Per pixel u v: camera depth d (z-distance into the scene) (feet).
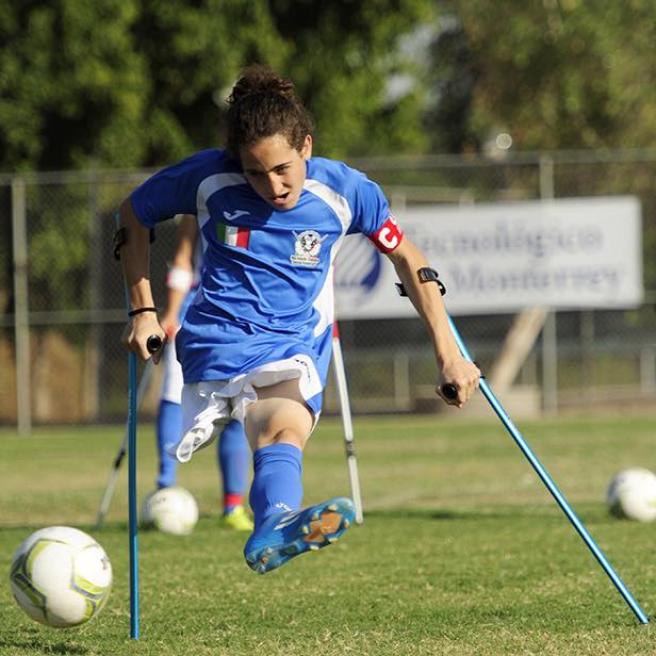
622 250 200.03
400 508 107.34
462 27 298.35
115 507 114.52
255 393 50.06
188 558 79.20
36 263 219.20
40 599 49.42
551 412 216.13
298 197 49.49
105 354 220.23
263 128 46.88
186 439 50.90
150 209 51.37
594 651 48.88
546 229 200.75
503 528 91.76
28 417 209.46
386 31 255.09
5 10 224.74
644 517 94.53
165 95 241.76
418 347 219.61
